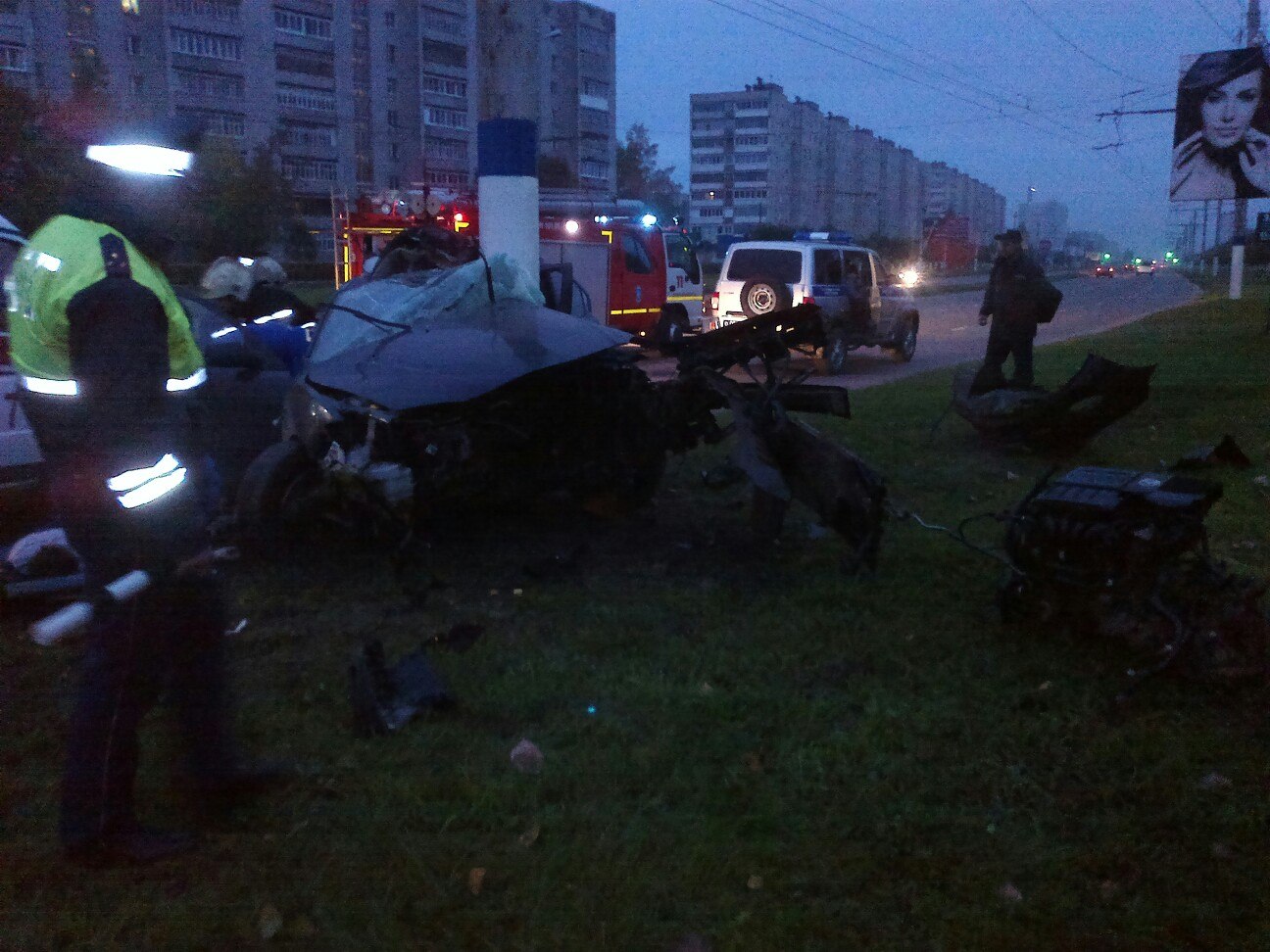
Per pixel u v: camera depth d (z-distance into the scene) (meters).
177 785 3.32
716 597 5.17
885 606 4.99
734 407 5.50
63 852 2.99
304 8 71.44
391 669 4.07
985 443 9.03
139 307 2.69
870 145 145.25
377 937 2.71
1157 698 3.97
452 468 5.43
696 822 3.20
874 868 2.98
